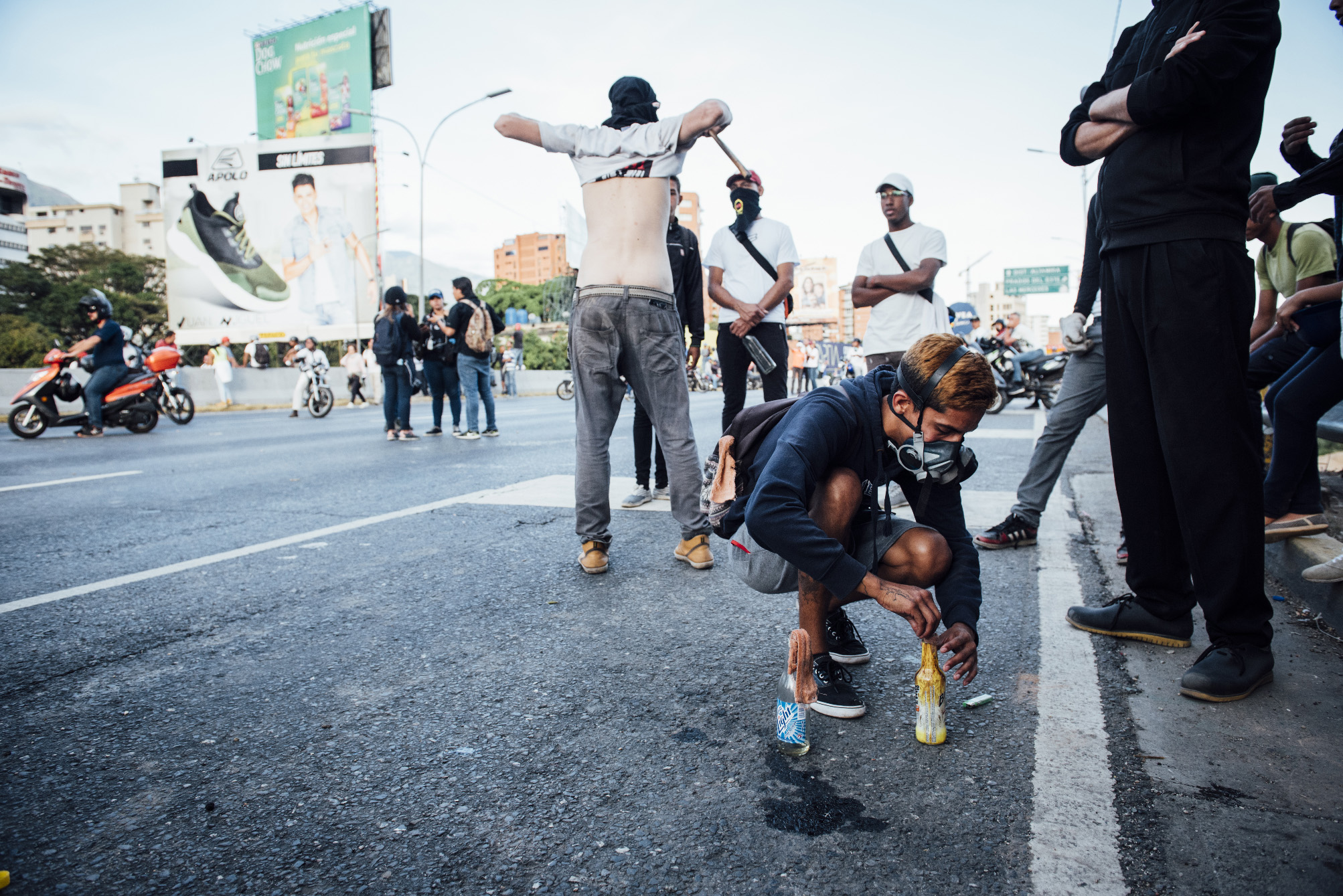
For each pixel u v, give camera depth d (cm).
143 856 152
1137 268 226
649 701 218
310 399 1496
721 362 473
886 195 463
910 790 171
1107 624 257
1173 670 230
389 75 4172
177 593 320
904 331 462
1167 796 166
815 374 2597
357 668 243
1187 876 141
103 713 214
